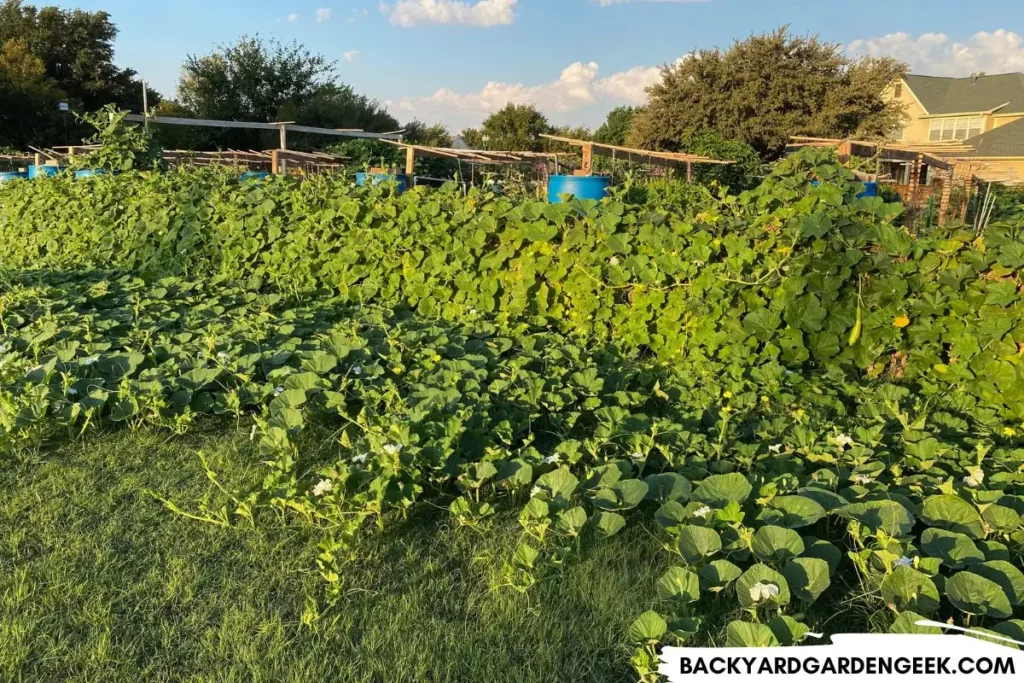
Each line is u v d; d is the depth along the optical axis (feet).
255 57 110.73
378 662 6.46
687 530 7.89
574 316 15.79
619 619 7.09
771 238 14.01
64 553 7.97
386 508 9.00
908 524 8.08
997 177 74.33
